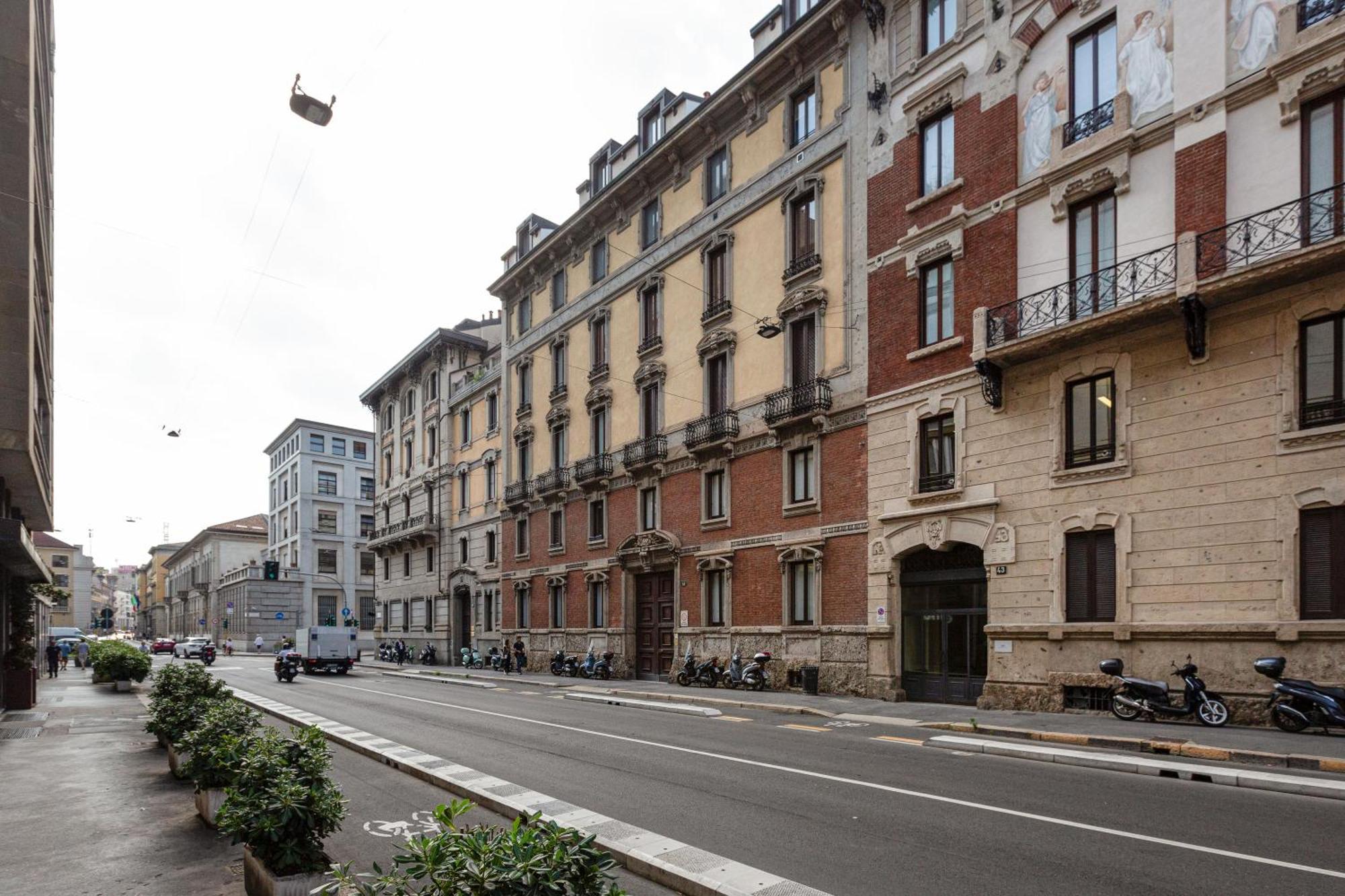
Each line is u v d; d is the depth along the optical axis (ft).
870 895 18.02
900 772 32.22
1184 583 44.16
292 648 120.88
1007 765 33.88
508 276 121.70
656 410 90.22
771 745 39.75
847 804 26.58
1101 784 29.78
